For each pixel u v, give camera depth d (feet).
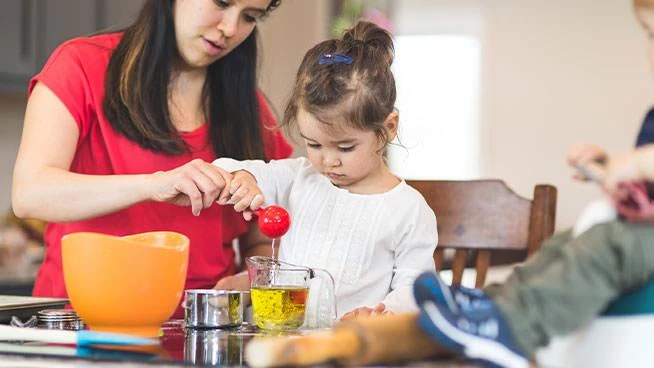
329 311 4.68
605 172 3.00
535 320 2.93
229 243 6.34
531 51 18.95
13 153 11.37
